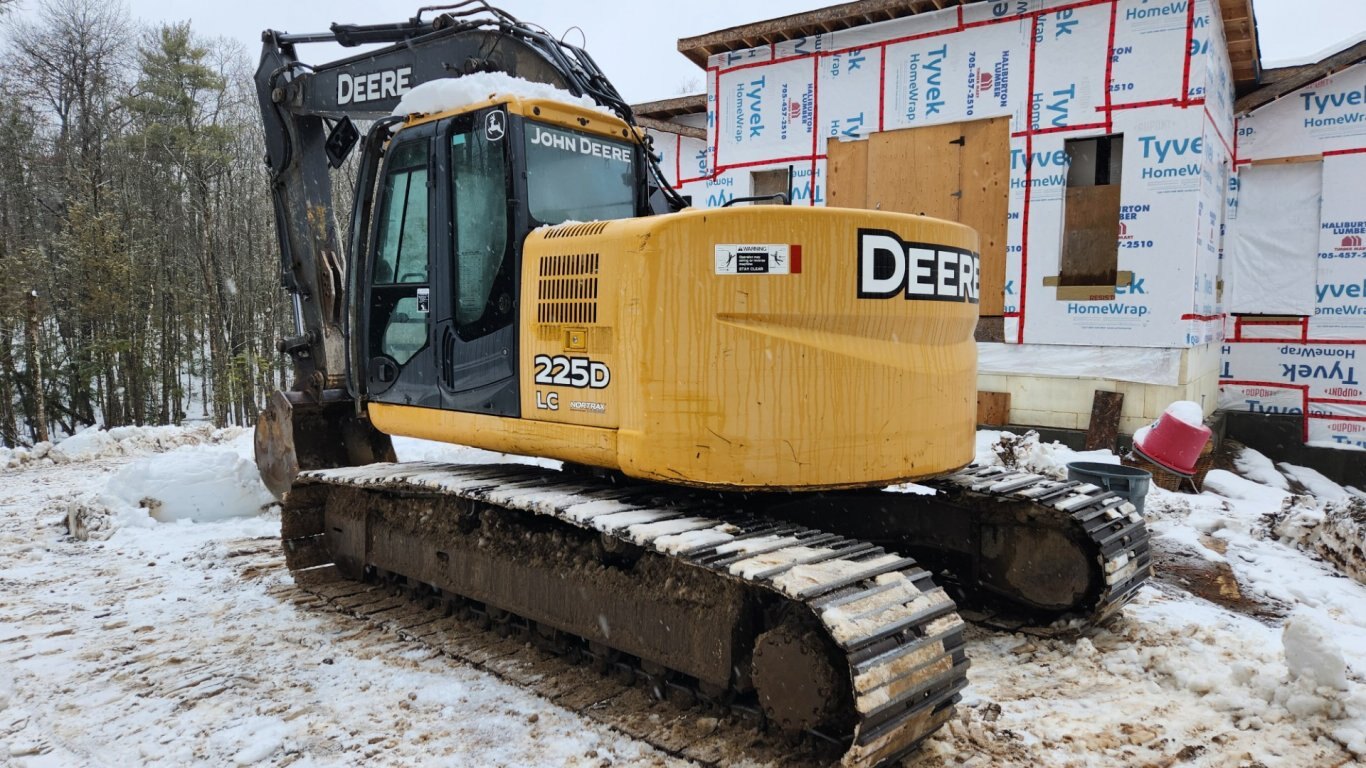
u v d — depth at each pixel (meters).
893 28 10.75
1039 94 9.88
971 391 4.16
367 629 4.75
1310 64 11.07
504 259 4.07
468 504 4.63
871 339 3.62
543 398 3.90
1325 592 5.30
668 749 3.33
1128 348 9.55
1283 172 11.23
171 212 28.84
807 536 3.55
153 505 7.30
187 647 4.52
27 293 21.66
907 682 2.90
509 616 4.53
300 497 5.63
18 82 28.47
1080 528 4.46
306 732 3.54
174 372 28.00
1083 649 4.28
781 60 11.60
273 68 6.57
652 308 3.44
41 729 3.62
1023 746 3.37
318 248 6.68
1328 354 11.16
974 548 4.88
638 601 3.77
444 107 4.44
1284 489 9.71
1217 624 4.65
